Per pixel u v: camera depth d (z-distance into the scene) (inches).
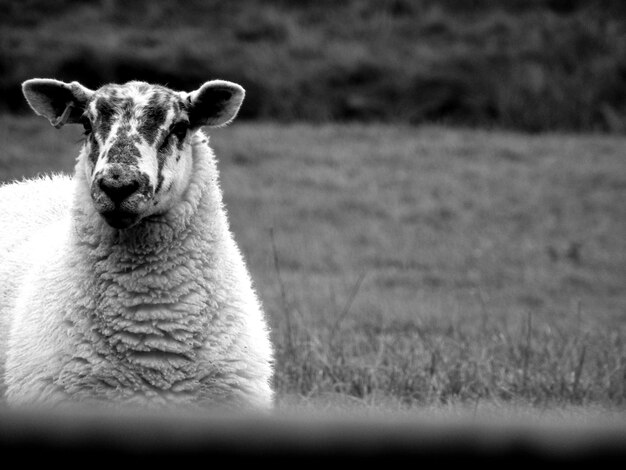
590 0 1560.0
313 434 110.8
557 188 1008.2
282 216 900.0
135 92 278.5
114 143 265.3
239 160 1055.6
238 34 1423.5
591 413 333.7
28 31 1339.8
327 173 1023.0
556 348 447.8
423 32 1465.3
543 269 789.9
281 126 1203.9
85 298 267.9
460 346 438.0
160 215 274.1
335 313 572.1
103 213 258.7
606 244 863.7
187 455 108.7
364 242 840.9
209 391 267.1
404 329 535.8
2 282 311.6
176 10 1464.1
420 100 1300.4
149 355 264.4
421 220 907.4
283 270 751.1
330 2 1540.4
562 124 1273.4
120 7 1456.7
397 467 108.8
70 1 1446.9
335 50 1386.6
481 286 735.7
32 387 263.9
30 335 273.0
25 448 108.7
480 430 115.4
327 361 396.2
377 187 989.2
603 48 1411.2
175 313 267.9
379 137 1163.3
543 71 1355.8
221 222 291.7
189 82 1269.7
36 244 318.7
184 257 274.8
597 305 701.9
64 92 300.7
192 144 294.5
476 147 1132.5
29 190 357.4
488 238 863.1
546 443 112.5
